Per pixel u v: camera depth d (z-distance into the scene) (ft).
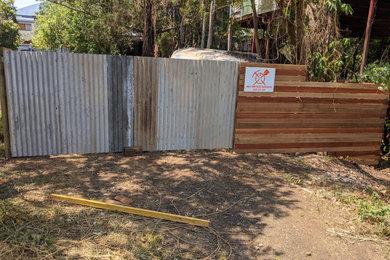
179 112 21.76
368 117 25.32
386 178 23.84
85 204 13.89
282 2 28.37
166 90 21.17
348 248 12.66
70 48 69.97
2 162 18.31
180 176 17.98
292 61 31.22
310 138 24.40
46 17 74.08
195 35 71.51
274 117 23.27
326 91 23.85
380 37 49.03
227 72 22.08
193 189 16.53
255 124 23.03
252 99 22.59
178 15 64.54
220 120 22.74
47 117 19.31
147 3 46.52
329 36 28.25
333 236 13.43
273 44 37.88
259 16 39.93
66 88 19.33
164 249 11.34
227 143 23.32
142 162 19.71
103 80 19.88
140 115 21.02
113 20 53.78
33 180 16.07
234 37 71.05
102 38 58.65
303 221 14.40
